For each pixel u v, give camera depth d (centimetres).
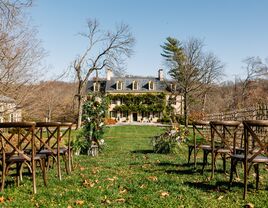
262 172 841
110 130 3684
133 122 6688
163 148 1374
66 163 846
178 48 5959
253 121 568
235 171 755
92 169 920
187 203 546
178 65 5622
